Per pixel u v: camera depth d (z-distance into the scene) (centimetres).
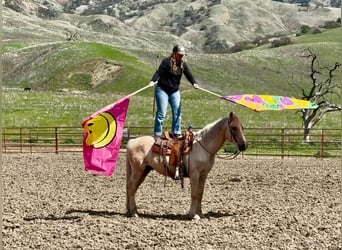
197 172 1273
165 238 1101
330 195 1680
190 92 7969
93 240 1091
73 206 1502
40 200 1600
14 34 17375
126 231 1162
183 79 9831
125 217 1323
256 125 4819
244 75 10875
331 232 1155
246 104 1335
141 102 6147
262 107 1335
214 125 1271
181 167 1278
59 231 1170
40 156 2995
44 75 9950
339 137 3809
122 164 2575
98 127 1296
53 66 10200
